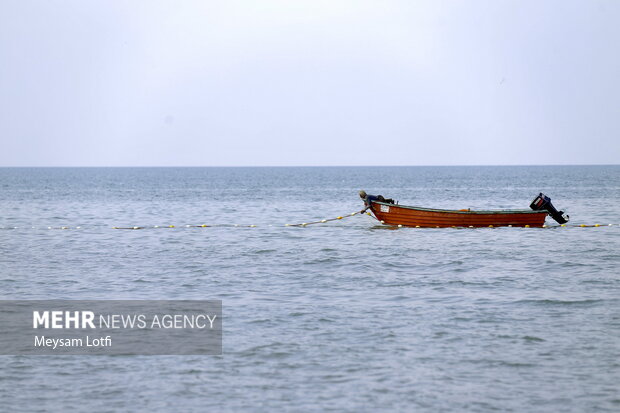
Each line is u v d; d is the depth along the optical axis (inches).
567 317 1699.1
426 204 6673.2
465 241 3129.9
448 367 1352.1
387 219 3582.7
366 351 1443.2
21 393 1240.8
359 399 1209.4
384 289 2059.5
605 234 3398.1
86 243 3250.5
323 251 2878.9
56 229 3991.1
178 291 2054.6
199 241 3302.2
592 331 1577.3
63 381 1295.5
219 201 7086.6
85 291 2059.5
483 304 1839.3
